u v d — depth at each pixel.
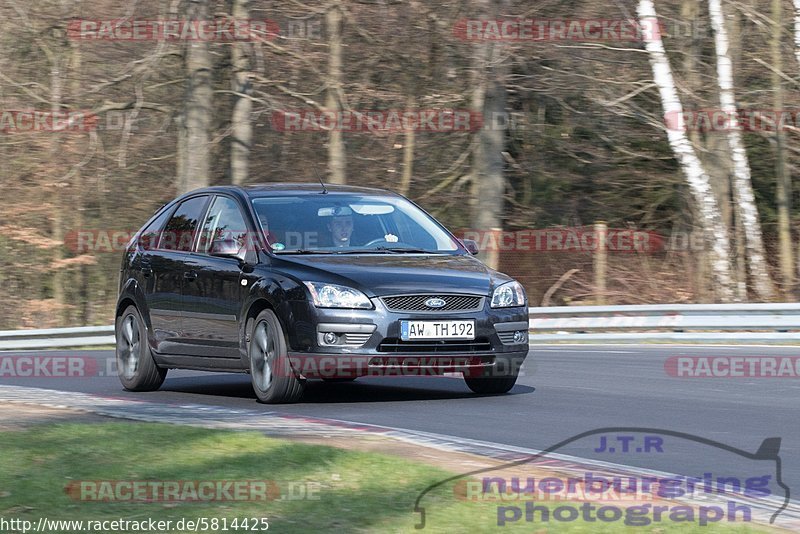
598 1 83.56
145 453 23.47
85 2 84.44
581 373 44.09
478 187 85.00
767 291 93.44
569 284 98.56
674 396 36.97
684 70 90.19
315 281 33.66
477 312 34.25
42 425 27.50
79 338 70.44
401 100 88.44
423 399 36.03
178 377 45.53
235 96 84.25
